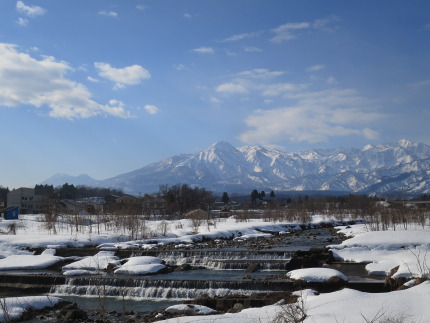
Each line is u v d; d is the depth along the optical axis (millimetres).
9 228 75750
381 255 46094
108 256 51031
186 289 37438
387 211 77750
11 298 33406
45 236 63719
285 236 76500
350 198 171500
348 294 24719
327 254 47281
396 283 33656
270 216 113188
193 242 66750
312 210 149125
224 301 32344
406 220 73312
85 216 102625
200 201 177750
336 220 110875
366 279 37062
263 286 36156
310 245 61469
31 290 40531
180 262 51656
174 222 96812
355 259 46031
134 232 69938
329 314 21422
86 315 31297
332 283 35000
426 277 30297
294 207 143750
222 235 73812
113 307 34406
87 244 59844
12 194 181125
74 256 54438
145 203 155750
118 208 110562
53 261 49031
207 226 84938
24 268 47688
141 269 43625
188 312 29578
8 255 54250
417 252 42750
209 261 49406
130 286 39031
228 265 47906
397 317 19875
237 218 111312
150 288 38125
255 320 22250
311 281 35688
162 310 31672
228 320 22375
